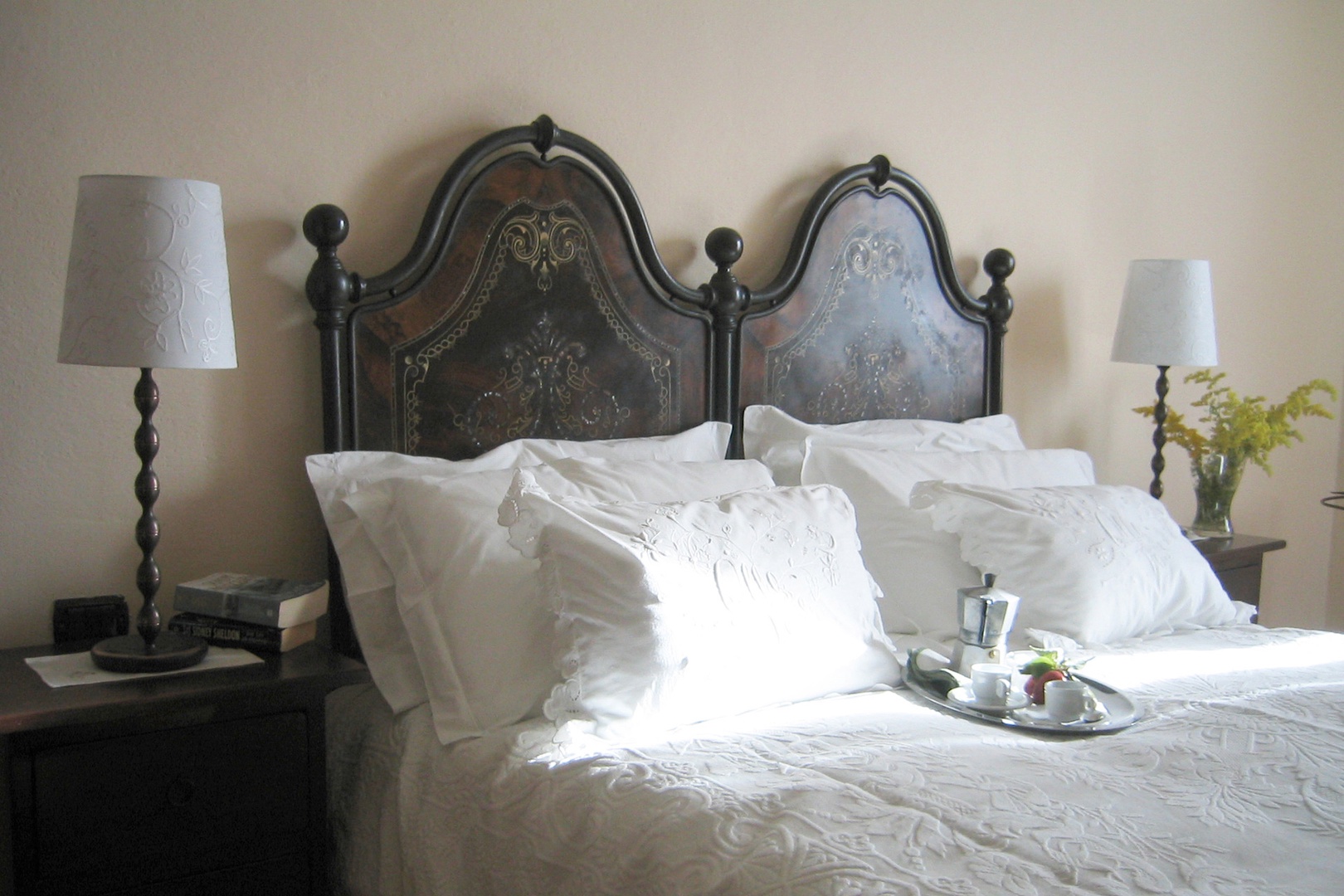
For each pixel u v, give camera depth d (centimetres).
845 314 279
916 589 226
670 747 153
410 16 214
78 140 182
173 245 155
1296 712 171
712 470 222
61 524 186
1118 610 219
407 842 163
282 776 166
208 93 193
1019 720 168
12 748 146
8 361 180
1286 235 399
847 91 282
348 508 192
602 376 239
